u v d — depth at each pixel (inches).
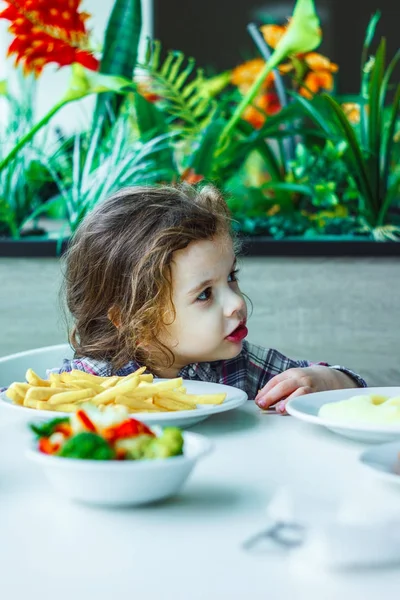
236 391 35.8
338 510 20.2
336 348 81.9
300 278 81.0
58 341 80.7
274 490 22.6
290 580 16.5
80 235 46.8
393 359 82.0
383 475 21.2
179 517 20.4
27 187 87.0
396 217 87.0
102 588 16.3
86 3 100.5
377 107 81.9
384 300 81.4
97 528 19.7
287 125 91.5
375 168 83.4
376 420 28.2
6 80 87.4
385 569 17.0
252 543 18.4
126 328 43.0
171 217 42.2
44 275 80.1
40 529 19.7
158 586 16.3
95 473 20.2
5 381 44.3
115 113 84.4
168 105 90.7
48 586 16.4
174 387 31.1
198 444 22.6
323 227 86.1
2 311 80.7
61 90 100.0
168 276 40.8
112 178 79.2
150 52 88.7
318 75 94.0
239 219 87.0
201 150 82.2
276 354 48.1
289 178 89.7
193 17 108.5
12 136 85.7
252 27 95.2
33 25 81.1
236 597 15.7
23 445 29.1
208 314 40.9
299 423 32.3
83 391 30.9
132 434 21.7
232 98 91.7
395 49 107.7
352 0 107.6
